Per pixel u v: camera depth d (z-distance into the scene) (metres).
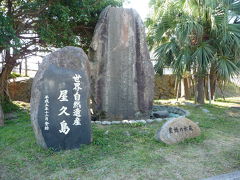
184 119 4.68
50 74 4.20
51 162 3.73
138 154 3.97
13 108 8.55
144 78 6.61
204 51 7.58
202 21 7.94
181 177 3.30
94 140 4.49
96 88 6.41
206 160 3.80
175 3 8.01
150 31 8.74
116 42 6.43
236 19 8.01
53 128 4.17
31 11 6.48
